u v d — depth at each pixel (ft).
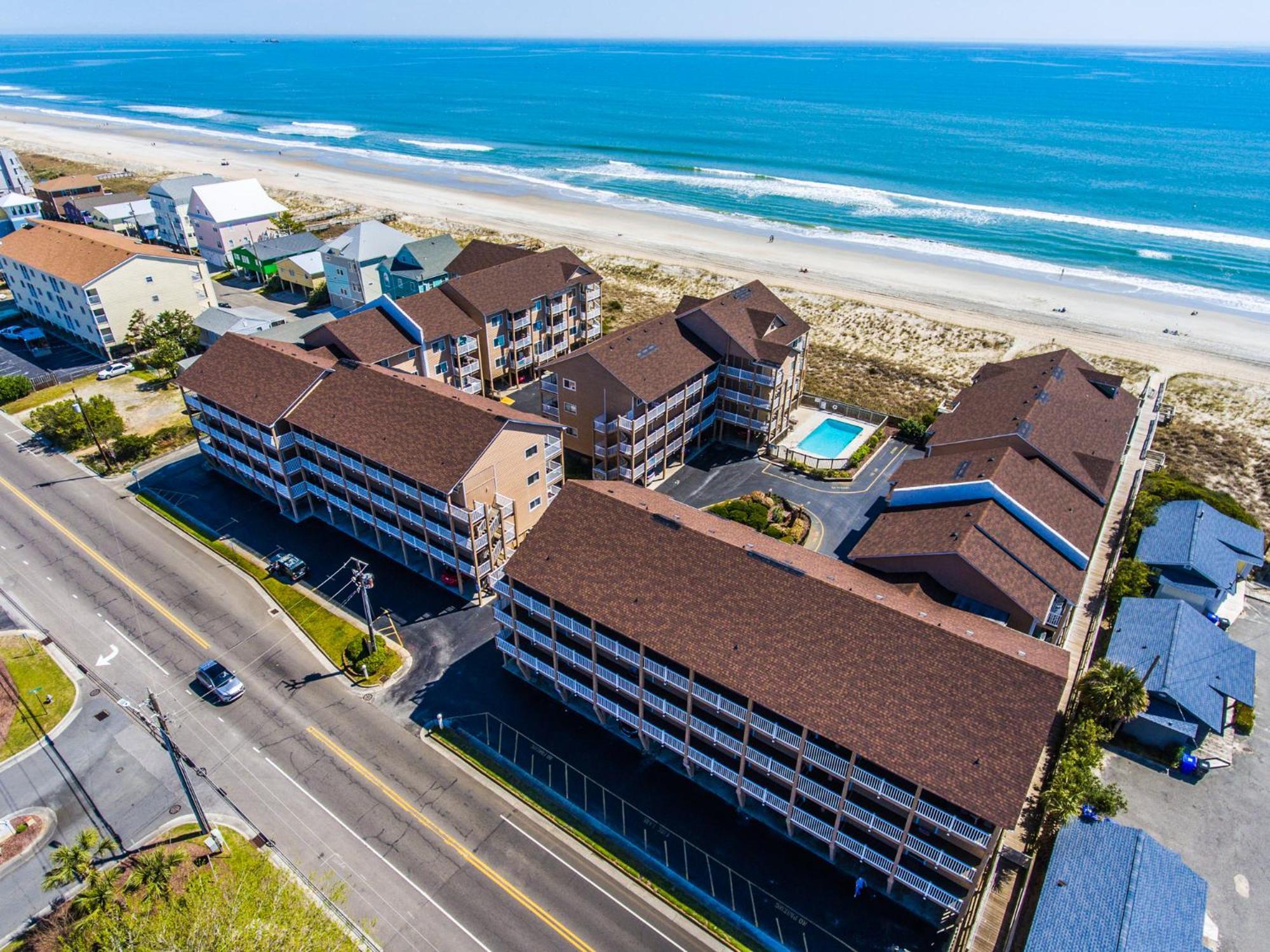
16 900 125.70
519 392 294.66
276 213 449.48
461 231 509.35
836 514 221.66
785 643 125.18
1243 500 232.12
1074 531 167.43
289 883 126.62
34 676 169.48
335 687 167.02
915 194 593.42
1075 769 132.16
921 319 360.48
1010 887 126.31
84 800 142.41
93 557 206.28
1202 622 164.45
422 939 119.85
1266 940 117.39
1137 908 109.19
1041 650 123.95
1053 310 370.12
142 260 316.40
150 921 115.75
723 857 132.16
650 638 132.16
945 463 187.83
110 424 245.45
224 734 155.84
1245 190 574.15
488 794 143.74
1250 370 308.40
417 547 192.85
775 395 242.37
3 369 308.60
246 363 222.48
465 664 172.76
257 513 224.12
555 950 118.93
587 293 317.42
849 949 118.83
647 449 224.94
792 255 459.32
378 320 253.24
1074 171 641.40
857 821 120.47
